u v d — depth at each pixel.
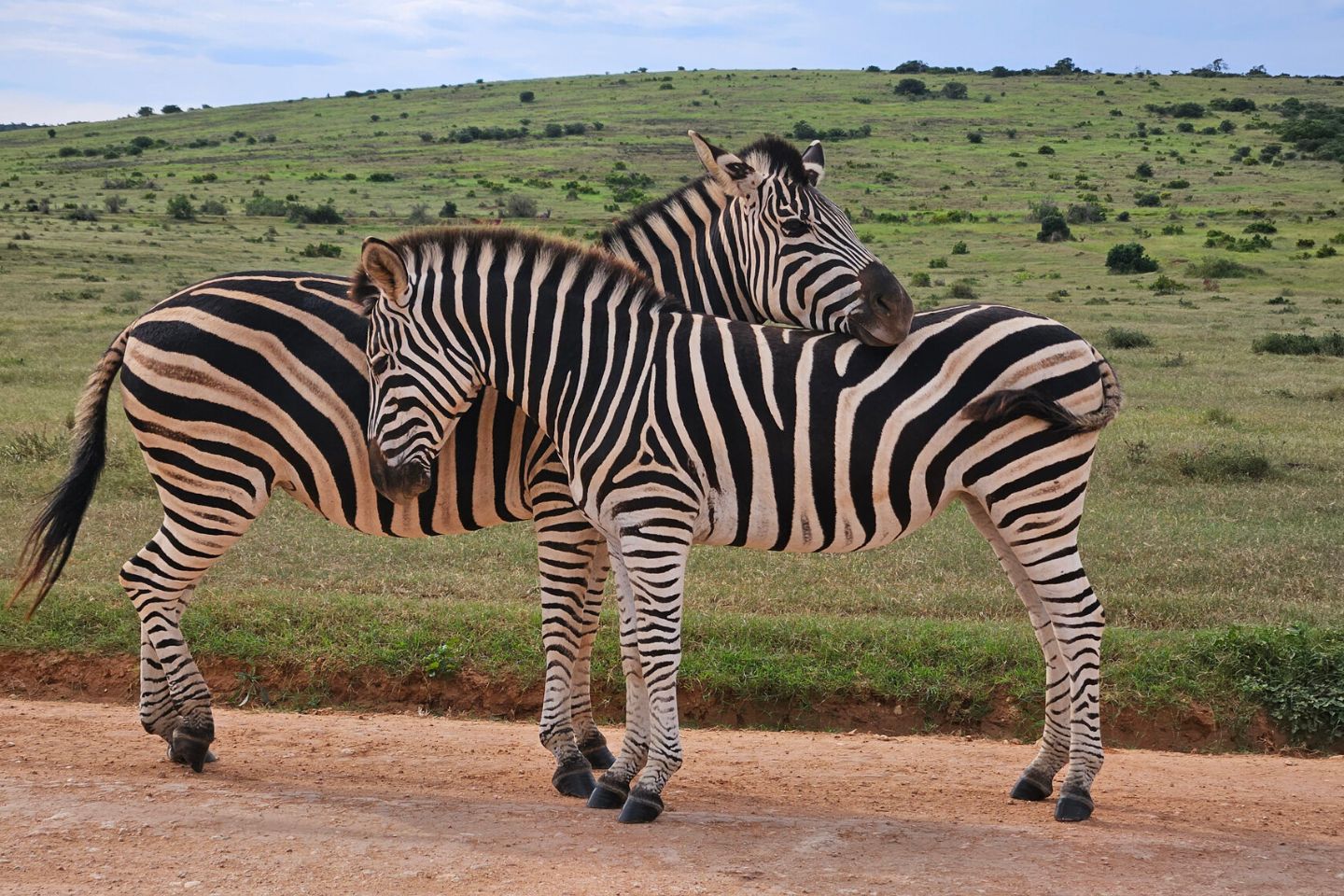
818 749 5.39
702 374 4.29
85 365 17.52
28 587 6.96
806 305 4.56
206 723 4.86
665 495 4.23
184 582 4.90
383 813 4.18
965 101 119.00
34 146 114.44
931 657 6.11
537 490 4.74
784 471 4.28
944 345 4.36
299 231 47.19
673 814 4.29
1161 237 47.59
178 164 89.31
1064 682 4.63
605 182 68.94
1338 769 5.24
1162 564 8.26
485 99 136.00
